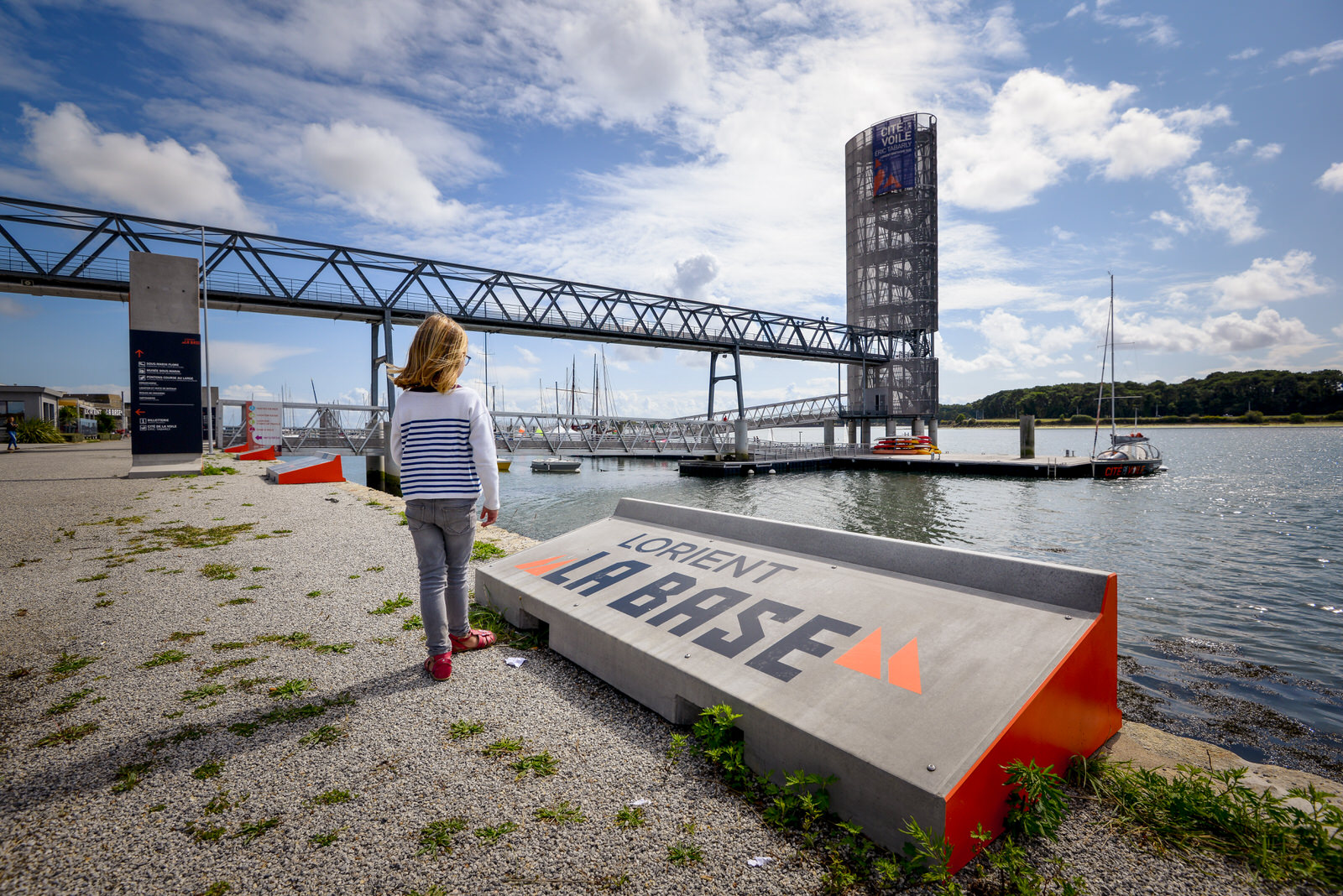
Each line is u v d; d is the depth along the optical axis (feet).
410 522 11.62
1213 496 112.68
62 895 5.98
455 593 12.58
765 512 103.40
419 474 10.92
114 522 31.65
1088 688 8.57
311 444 121.90
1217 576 49.32
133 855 6.61
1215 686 23.47
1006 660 8.15
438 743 9.12
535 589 14.06
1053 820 6.82
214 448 133.39
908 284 255.09
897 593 10.25
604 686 11.31
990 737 6.95
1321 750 17.31
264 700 10.63
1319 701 22.24
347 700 10.62
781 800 7.34
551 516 99.09
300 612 15.85
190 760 8.61
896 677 8.25
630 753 8.91
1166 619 36.70
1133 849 6.94
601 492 134.62
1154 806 7.66
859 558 11.48
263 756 8.73
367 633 14.17
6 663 12.43
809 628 9.90
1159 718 19.52
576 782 8.13
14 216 105.29
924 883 6.25
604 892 6.13
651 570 13.57
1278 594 43.14
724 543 14.03
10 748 8.94
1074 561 57.82
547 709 10.34
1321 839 6.91
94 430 255.70
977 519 91.40
